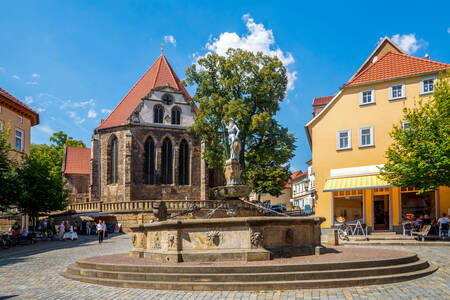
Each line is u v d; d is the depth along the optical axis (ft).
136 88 213.46
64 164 219.82
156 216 65.67
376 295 33.96
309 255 49.14
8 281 44.86
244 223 44.50
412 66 107.24
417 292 34.94
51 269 53.47
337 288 36.94
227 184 64.28
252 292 35.94
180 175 191.72
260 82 149.79
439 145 79.66
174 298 34.50
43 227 130.72
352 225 91.40
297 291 35.88
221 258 44.32
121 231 139.64
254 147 150.41
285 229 47.93
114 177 188.03
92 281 42.27
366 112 109.81
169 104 194.90
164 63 218.38
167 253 45.91
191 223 45.21
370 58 138.21
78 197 217.77
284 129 153.89
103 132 191.93
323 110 115.44
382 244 75.25
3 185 94.89
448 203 94.12
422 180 81.97
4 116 127.34
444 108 82.23
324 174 112.98
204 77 154.40
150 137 189.06
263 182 187.11
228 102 147.95
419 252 61.72
